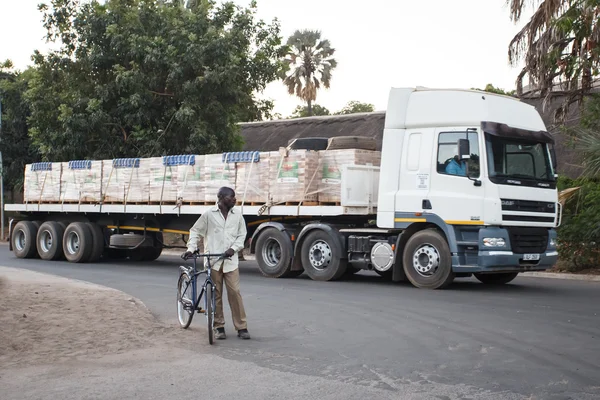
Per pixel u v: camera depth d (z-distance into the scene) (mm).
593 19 16922
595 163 17125
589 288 14820
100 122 27484
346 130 30672
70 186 22344
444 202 14227
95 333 9320
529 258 14195
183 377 7348
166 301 13070
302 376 7336
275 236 17016
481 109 14102
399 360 8039
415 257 14656
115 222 21844
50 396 6672
